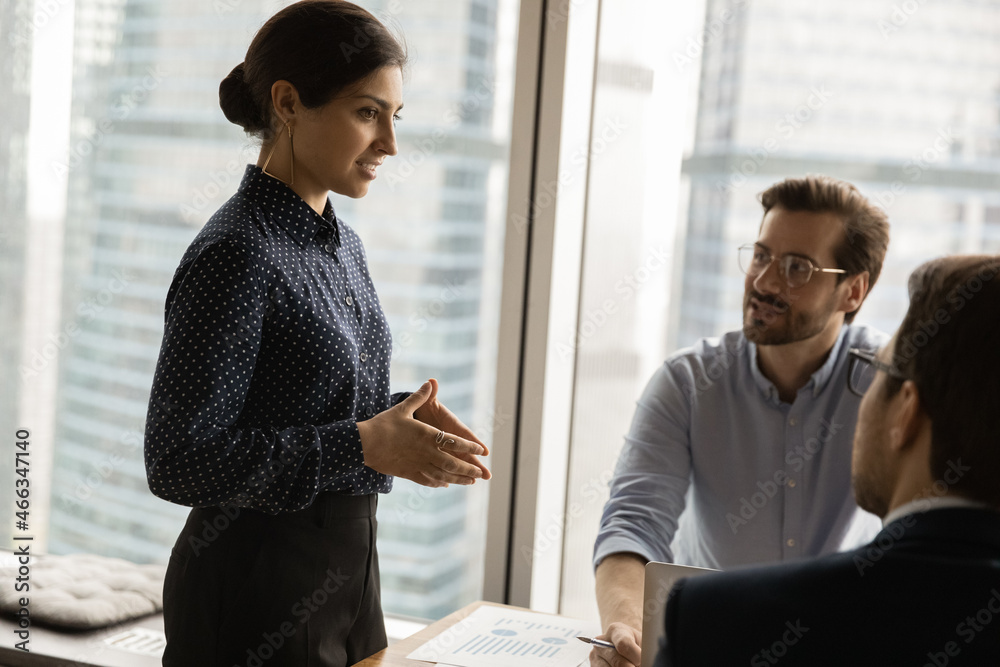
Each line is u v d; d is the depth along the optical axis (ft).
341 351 4.32
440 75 7.86
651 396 5.80
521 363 7.69
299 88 4.23
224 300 3.87
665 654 3.03
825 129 7.33
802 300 5.29
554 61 7.36
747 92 7.39
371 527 4.58
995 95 7.07
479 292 8.00
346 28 4.23
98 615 6.39
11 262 8.59
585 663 4.24
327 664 4.36
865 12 7.18
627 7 7.34
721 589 2.88
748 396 5.65
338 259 4.64
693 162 7.52
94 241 8.49
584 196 7.55
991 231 7.20
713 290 7.59
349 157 4.34
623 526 5.14
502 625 4.83
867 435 2.72
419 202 8.01
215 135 8.20
